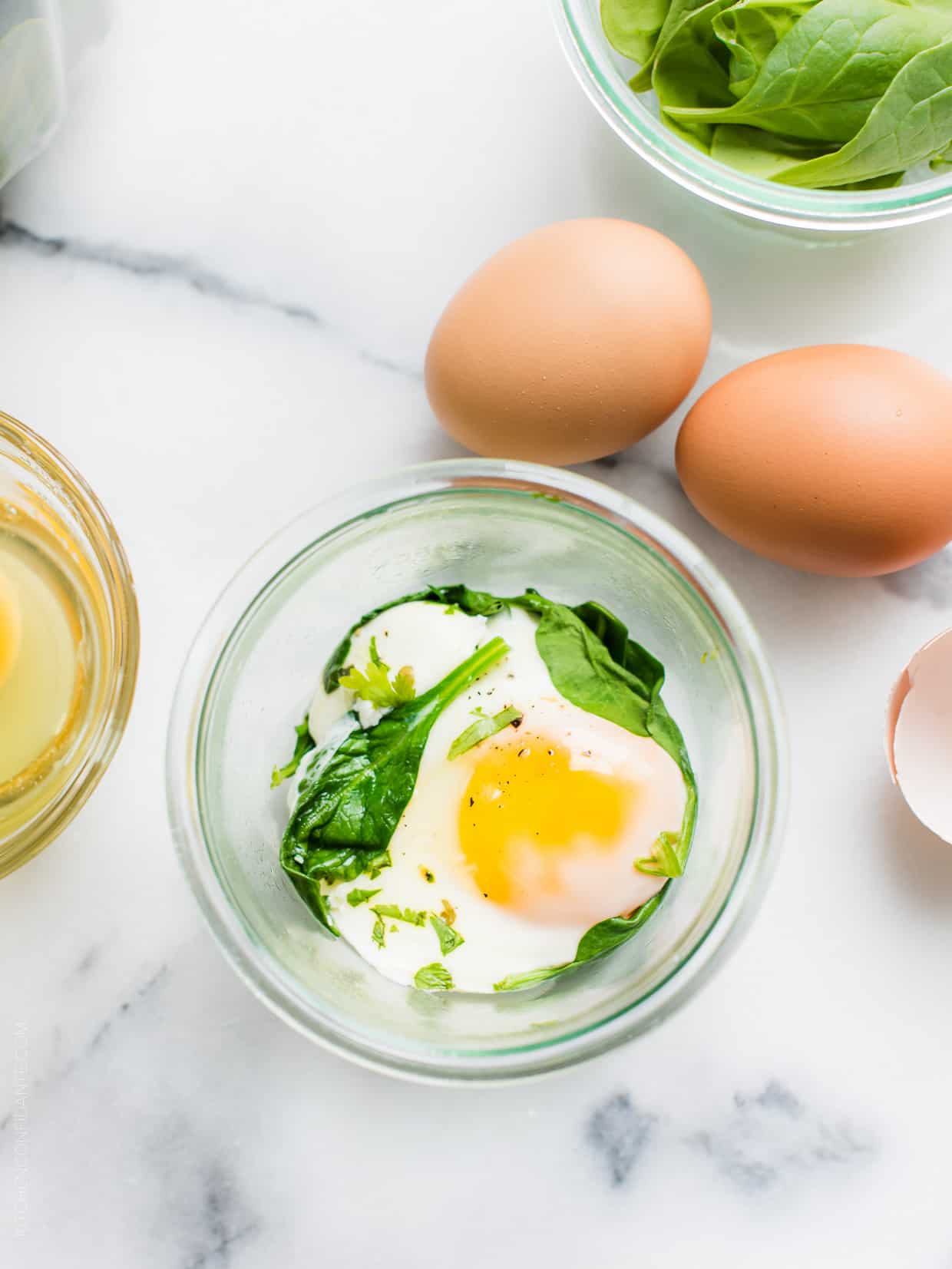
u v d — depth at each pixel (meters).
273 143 0.39
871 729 0.39
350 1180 0.39
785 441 0.36
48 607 0.38
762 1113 0.39
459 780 0.36
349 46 0.39
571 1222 0.39
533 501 0.37
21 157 0.39
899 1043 0.39
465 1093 0.39
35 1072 0.39
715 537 0.39
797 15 0.36
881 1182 0.39
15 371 0.39
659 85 0.37
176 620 0.39
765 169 0.38
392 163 0.39
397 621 0.37
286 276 0.39
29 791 0.38
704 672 0.38
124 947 0.39
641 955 0.37
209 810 0.36
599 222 0.36
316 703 0.38
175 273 0.39
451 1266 0.39
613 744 0.36
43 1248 0.39
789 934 0.39
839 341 0.39
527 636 0.37
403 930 0.36
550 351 0.35
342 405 0.39
